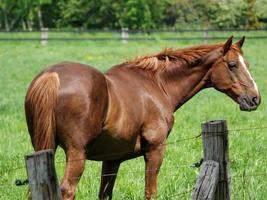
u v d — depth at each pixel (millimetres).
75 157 7414
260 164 10805
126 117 8023
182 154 12039
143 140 8508
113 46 42094
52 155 5387
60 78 7434
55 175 5406
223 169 6445
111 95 7895
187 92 9336
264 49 38562
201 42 42812
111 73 8430
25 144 13594
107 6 72000
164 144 8727
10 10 81375
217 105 19328
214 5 64000
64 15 75000
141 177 10328
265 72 28469
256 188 8609
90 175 10375
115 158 8375
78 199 8969
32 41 45500
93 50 39406
